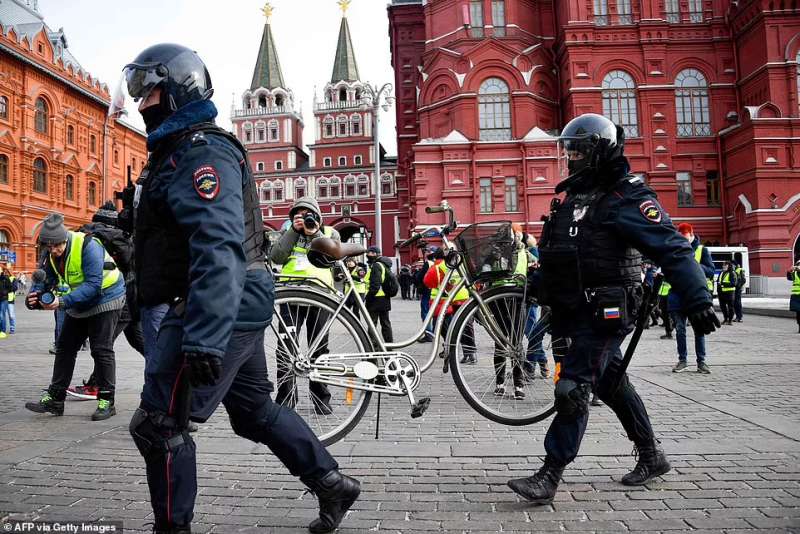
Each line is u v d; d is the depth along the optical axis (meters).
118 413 5.32
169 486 2.15
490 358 4.07
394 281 8.90
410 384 3.69
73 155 43.56
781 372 7.32
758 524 2.72
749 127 30.69
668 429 4.43
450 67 34.44
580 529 2.70
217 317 1.98
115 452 4.02
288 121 74.44
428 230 4.27
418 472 3.55
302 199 5.25
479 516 2.86
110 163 48.69
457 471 3.56
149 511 2.96
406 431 4.59
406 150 43.03
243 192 2.42
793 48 30.70
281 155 74.12
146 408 2.18
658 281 2.98
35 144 39.72
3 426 4.80
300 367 3.58
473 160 33.00
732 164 32.53
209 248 2.03
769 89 30.66
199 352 1.95
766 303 22.47
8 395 6.27
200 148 2.18
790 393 5.89
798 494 3.07
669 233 2.79
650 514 2.84
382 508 2.97
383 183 70.69
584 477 3.39
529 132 33.19
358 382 3.63
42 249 5.21
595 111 33.19
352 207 71.19
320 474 2.64
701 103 33.81
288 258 5.26
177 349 2.17
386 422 4.92
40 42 40.88
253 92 75.69
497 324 4.07
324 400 3.73
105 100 47.16
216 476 3.53
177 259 2.21
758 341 11.24
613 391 3.19
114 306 5.16
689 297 2.71
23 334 14.82
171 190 2.14
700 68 33.75
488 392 4.05
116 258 5.03
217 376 1.99
